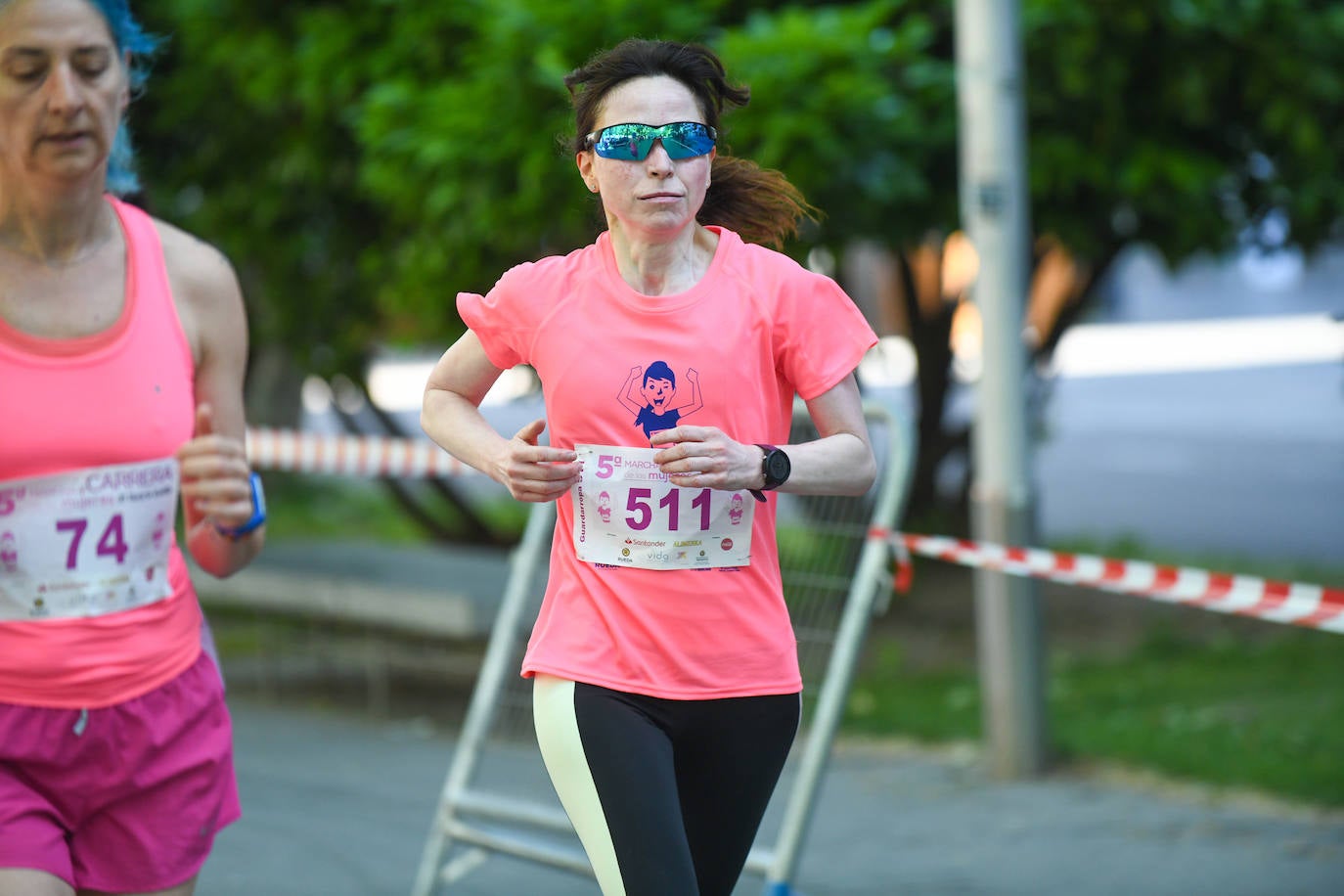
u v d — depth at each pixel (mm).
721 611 10211
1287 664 30078
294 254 32938
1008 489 23109
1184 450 68938
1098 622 35094
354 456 27828
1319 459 64062
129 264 9641
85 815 9617
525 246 26734
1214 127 28672
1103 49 26453
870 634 34500
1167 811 21391
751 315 10109
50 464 9312
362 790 23906
